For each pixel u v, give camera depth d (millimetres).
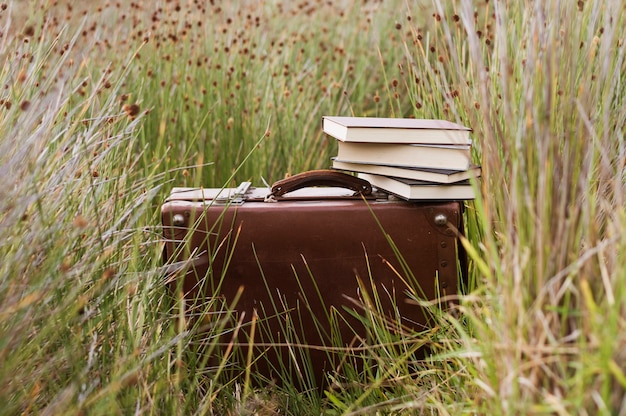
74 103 2418
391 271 1795
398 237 1778
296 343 1824
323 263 1786
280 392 1809
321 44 3465
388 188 1846
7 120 1627
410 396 1640
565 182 1275
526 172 1395
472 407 1435
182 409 1553
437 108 2328
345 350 1821
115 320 1594
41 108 1551
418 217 1775
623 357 1168
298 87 2832
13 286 1389
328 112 3039
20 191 1467
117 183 1819
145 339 1641
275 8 3957
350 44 3508
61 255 1474
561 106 1490
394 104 3275
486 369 1403
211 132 2734
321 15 3859
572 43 1565
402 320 1817
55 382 1493
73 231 1545
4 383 1337
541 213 1274
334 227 1776
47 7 2553
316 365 1838
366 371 1826
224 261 1780
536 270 1287
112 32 3324
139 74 2695
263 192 1913
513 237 1361
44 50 2258
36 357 1411
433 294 1805
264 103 2973
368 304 1736
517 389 1245
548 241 1271
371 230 1775
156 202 2369
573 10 1541
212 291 1740
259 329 1812
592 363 1134
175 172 2527
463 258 1875
